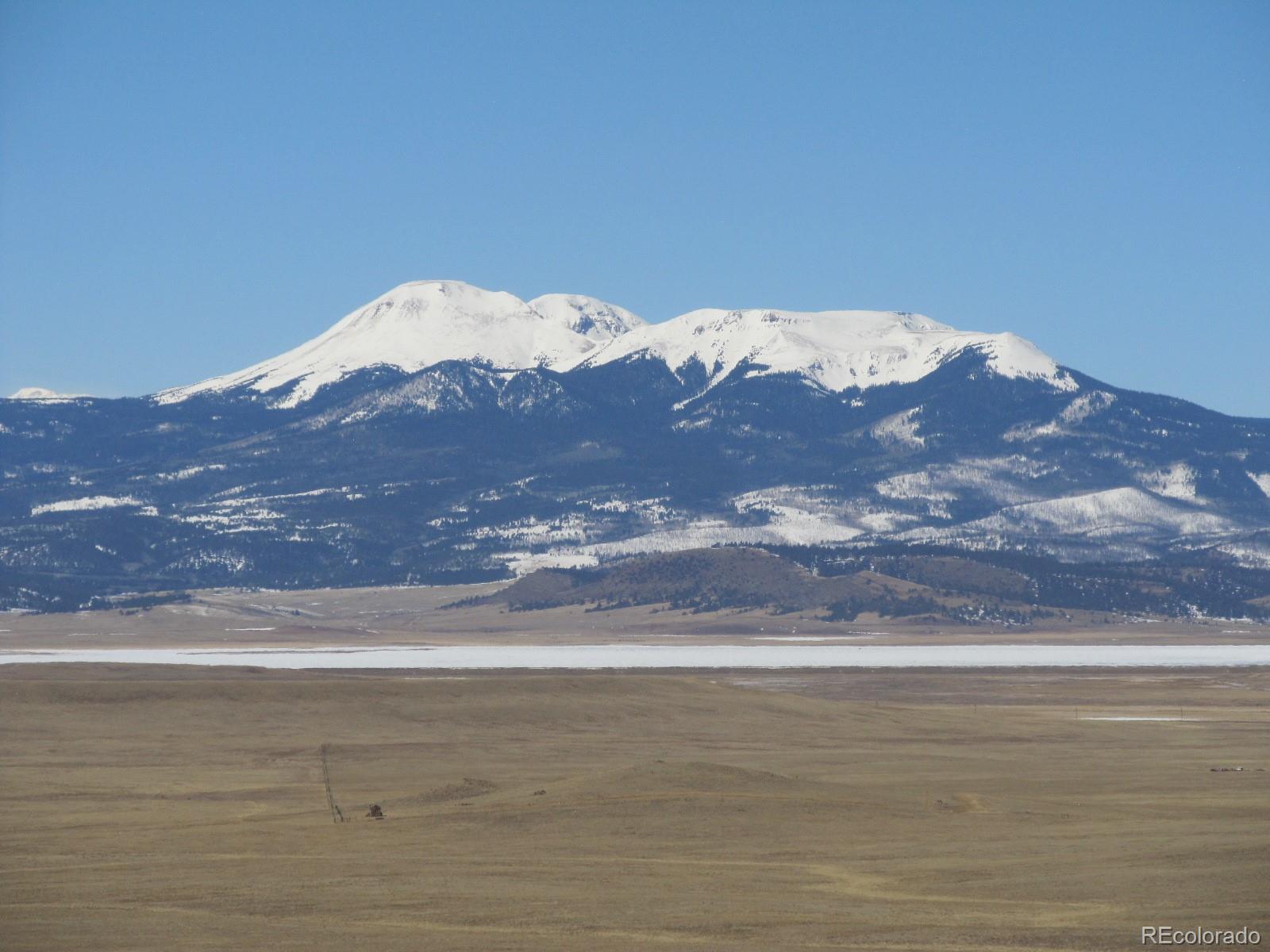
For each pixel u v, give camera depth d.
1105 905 96.69
